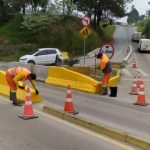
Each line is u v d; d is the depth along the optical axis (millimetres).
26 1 53812
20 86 11648
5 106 11227
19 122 9148
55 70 17609
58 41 51781
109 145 7262
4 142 7410
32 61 32812
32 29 51062
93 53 53312
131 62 35812
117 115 10445
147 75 23750
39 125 8859
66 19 56094
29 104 9648
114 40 77438
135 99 13734
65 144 7297
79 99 13289
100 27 79875
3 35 51031
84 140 7590
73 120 9180
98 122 9367
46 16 51281
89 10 68062
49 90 15430
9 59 45375
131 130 8656
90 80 15297
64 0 54719
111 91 14320
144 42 51531
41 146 7152
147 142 7070
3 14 58844
